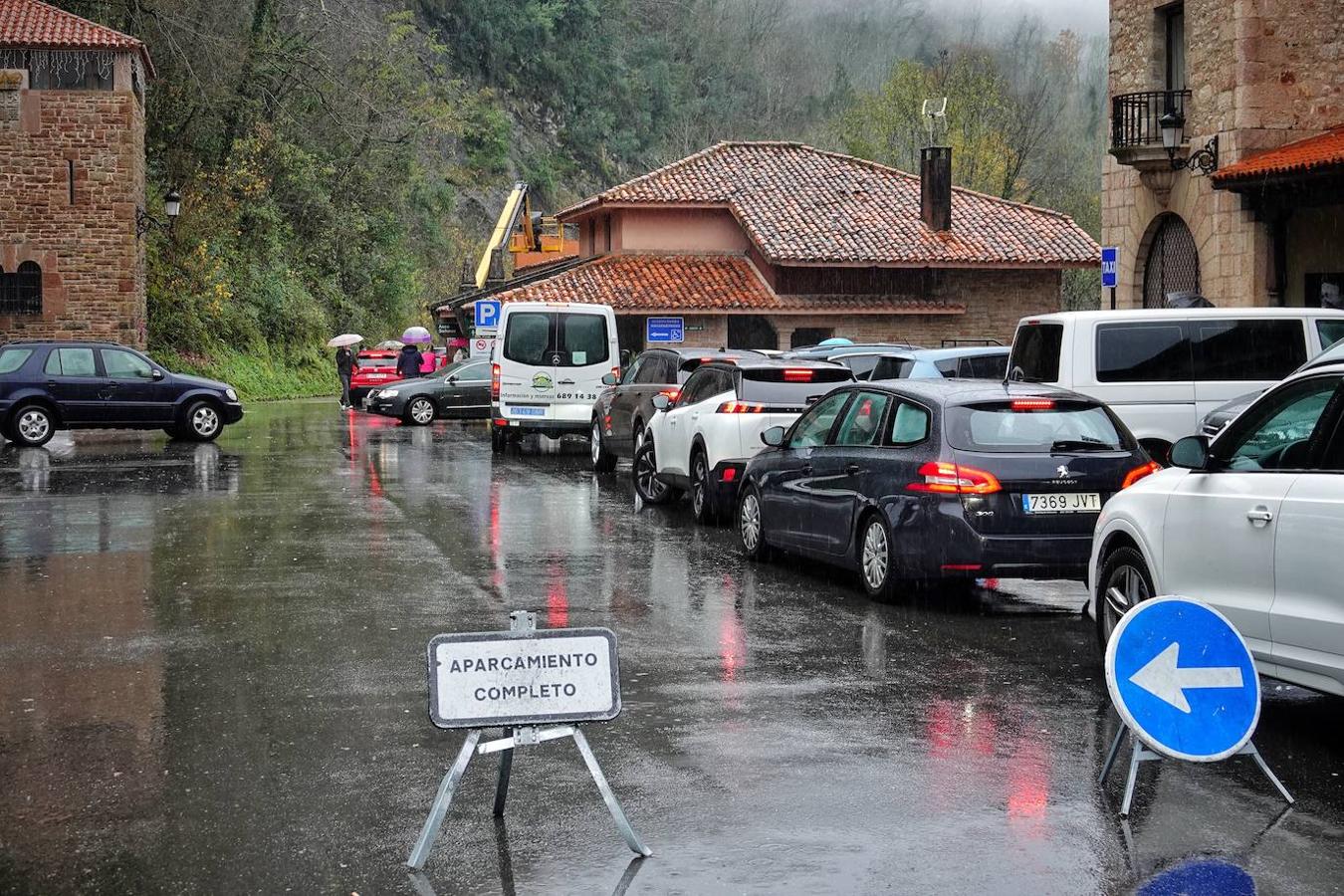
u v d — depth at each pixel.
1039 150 76.31
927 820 6.13
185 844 5.85
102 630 10.30
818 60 133.12
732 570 13.21
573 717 5.72
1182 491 8.04
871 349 22.89
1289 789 6.60
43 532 15.78
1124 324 16.11
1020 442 11.04
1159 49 28.53
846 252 46.38
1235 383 16.12
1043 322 16.55
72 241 42.69
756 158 52.59
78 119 42.59
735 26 128.50
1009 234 48.97
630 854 5.73
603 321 28.11
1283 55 26.05
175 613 10.96
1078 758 7.12
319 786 6.64
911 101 70.06
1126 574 8.62
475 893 5.31
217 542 15.02
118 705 8.15
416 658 9.37
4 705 8.14
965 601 11.70
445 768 6.95
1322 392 7.32
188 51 54.09
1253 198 25.47
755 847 5.80
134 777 6.79
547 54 110.62
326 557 13.99
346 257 69.38
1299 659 7.08
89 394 29.98
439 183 88.56
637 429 21.73
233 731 7.60
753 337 47.16
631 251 49.19
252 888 5.36
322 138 67.69
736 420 16.19
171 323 54.56
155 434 33.91
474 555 14.18
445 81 97.75
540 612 11.02
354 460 26.03
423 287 84.44
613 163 115.50
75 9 50.38
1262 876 5.46
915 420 11.44
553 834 5.98
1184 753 6.31
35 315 42.62
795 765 6.98
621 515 17.64
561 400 27.88
